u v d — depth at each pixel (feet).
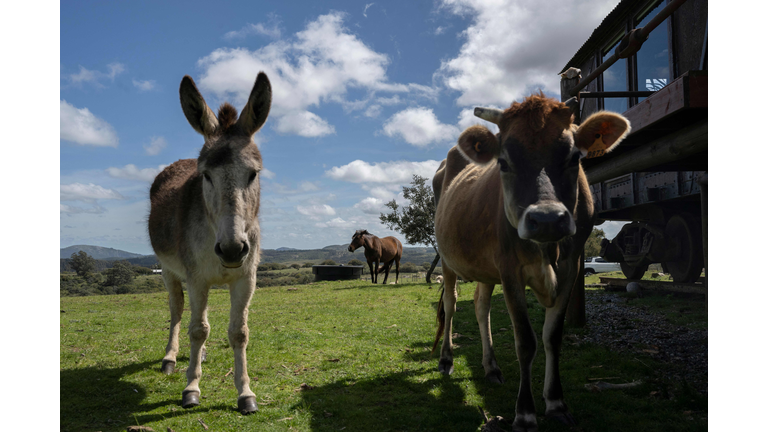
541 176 8.85
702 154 16.81
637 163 16.35
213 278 12.23
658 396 11.87
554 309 10.82
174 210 14.29
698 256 25.85
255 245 12.26
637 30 12.64
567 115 9.29
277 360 16.88
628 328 19.76
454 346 18.57
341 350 18.34
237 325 12.09
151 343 20.22
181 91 11.19
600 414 10.78
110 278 97.09
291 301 37.83
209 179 10.93
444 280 15.75
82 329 24.47
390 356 17.24
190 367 12.49
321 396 12.87
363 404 12.27
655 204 28.37
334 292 45.32
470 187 13.44
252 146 11.14
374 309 30.17
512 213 9.29
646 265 30.76
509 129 9.54
